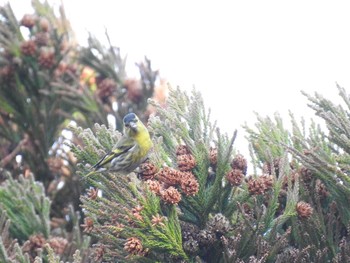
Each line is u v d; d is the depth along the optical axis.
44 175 9.59
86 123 9.91
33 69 10.09
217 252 5.80
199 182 5.94
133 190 5.71
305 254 5.77
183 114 6.38
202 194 5.92
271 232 5.79
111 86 10.31
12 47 10.10
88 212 6.05
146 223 5.61
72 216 8.32
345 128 5.95
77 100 9.97
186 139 6.13
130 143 6.48
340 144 5.95
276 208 5.91
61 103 10.10
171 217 5.67
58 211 9.23
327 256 5.86
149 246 5.64
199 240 5.76
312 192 6.13
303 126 6.58
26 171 9.59
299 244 5.91
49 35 10.27
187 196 5.86
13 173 9.46
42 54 10.08
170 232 5.66
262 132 6.64
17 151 9.32
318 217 5.88
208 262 5.86
